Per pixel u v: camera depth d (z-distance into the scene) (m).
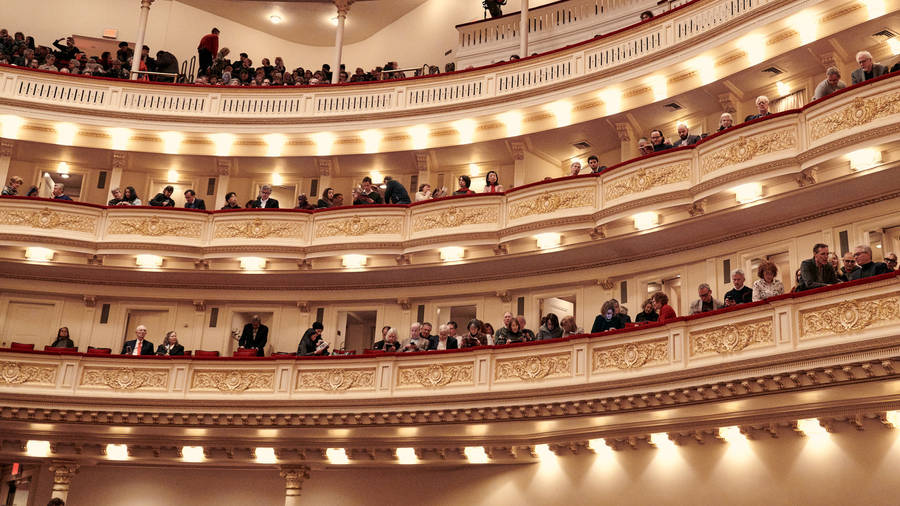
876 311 11.63
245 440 17.50
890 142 13.60
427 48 28.62
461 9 28.16
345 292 20.88
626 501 14.63
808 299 12.37
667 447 14.39
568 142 21.08
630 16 23.81
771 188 15.38
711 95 18.72
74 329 21.16
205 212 20.72
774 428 13.06
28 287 21.12
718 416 13.58
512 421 15.60
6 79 22.48
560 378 15.12
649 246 17.73
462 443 16.20
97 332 21.17
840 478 12.35
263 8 30.12
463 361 16.20
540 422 15.41
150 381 17.73
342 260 20.12
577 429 15.22
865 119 13.94
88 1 29.36
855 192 14.90
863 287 11.80
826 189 14.87
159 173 23.53
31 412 17.33
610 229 17.61
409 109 21.84
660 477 14.35
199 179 23.56
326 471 18.41
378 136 22.31
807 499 12.62
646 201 16.64
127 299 21.44
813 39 16.81
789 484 12.86
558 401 14.89
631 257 18.17
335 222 20.12
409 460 16.83
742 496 13.33
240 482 19.03
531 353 15.59
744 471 13.41
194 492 19.12
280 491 18.75
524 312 19.30
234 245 20.23
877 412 11.91
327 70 25.62
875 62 16.97
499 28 26.41
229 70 25.22
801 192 15.05
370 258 19.98
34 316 21.12
